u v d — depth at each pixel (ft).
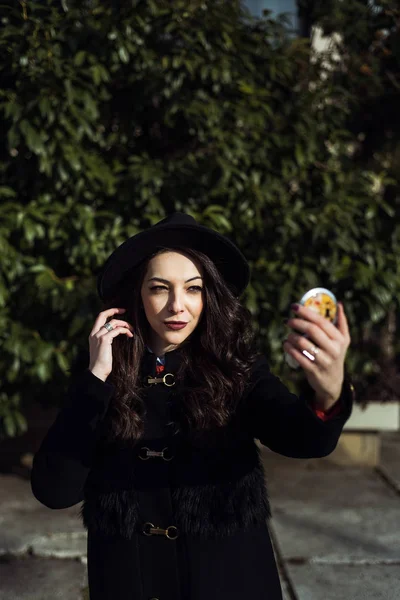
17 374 13.53
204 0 13.07
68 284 12.84
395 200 15.30
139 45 13.07
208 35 13.19
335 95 14.29
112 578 5.07
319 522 12.76
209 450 5.18
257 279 13.65
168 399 5.38
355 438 16.52
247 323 5.61
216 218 13.01
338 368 4.33
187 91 13.35
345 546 11.64
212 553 5.03
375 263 14.39
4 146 13.47
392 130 15.66
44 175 13.17
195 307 5.40
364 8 14.55
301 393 4.73
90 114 12.76
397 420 16.14
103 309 5.81
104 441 5.28
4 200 13.55
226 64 13.07
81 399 5.09
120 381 5.33
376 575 10.57
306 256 13.93
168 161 13.60
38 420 16.40
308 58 14.66
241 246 14.23
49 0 12.42
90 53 12.86
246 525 5.10
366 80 14.79
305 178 14.19
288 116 13.98
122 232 13.12
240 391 5.28
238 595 4.99
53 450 4.94
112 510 5.10
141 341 5.52
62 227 12.97
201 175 13.15
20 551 11.32
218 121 13.38
